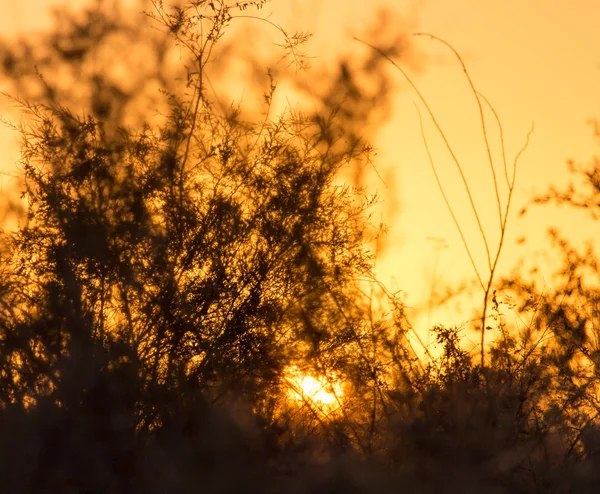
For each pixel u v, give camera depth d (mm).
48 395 23344
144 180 24875
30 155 24859
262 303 24734
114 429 22812
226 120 25688
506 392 22781
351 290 24172
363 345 23672
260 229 25031
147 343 24438
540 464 22297
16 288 24312
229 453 22359
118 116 25172
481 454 21859
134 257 24391
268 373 24219
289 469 22109
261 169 25547
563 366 24047
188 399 23562
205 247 24828
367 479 21719
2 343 23609
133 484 22672
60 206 24422
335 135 25234
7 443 22453
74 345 23500
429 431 22016
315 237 24875
